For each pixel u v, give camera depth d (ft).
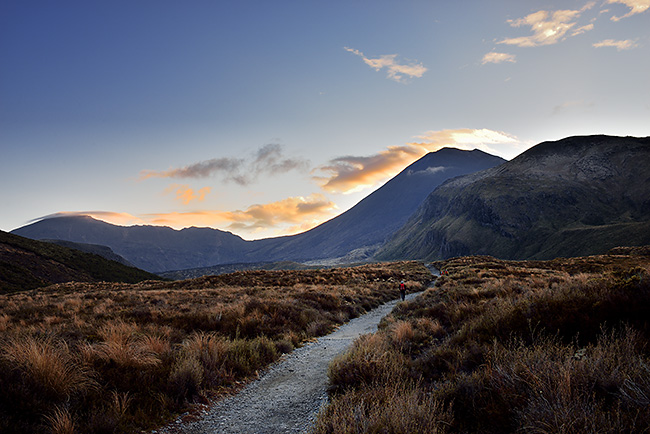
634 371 12.60
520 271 119.75
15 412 14.67
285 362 31.24
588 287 24.12
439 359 21.94
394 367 21.26
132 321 42.57
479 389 15.40
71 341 26.61
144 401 18.84
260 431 17.10
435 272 228.63
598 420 10.82
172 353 26.45
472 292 48.83
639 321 18.06
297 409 19.84
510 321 23.12
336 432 13.82
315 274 149.89
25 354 19.02
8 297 94.84
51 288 140.36
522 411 12.58
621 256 175.32
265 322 44.32
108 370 21.26
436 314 41.39
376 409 14.89
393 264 296.10
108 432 15.29
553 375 13.46
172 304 65.10
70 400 17.20
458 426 13.79
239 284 139.74
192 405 19.86
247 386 24.49
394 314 52.21
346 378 21.65
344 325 55.93
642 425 10.21
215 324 41.16
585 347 17.51
